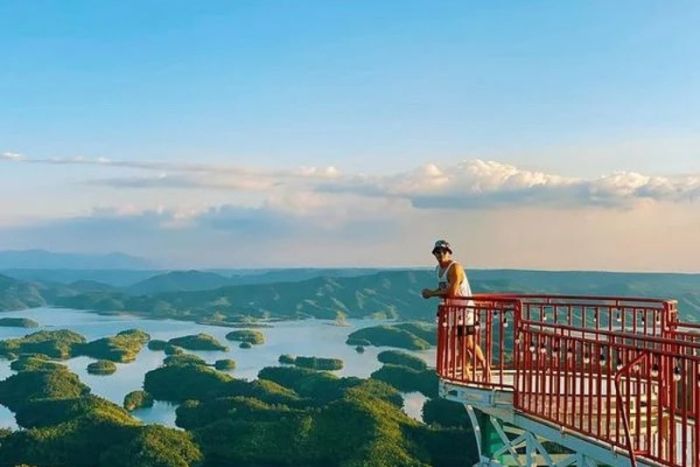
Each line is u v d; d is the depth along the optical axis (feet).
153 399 606.96
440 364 54.03
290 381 645.51
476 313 51.98
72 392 596.29
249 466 389.19
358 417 419.95
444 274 54.65
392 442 388.37
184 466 378.12
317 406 520.01
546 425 44.39
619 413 38.63
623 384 47.26
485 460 53.57
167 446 393.50
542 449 45.57
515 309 48.47
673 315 53.42
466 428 421.59
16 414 520.01
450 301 53.72
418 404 581.53
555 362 44.55
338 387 587.68
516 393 47.42
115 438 414.62
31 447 403.13
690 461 39.93
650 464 36.70
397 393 571.28
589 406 41.29
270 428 419.54
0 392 609.42
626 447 37.76
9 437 421.18
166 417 540.93
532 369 46.52
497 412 48.85
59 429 420.77
